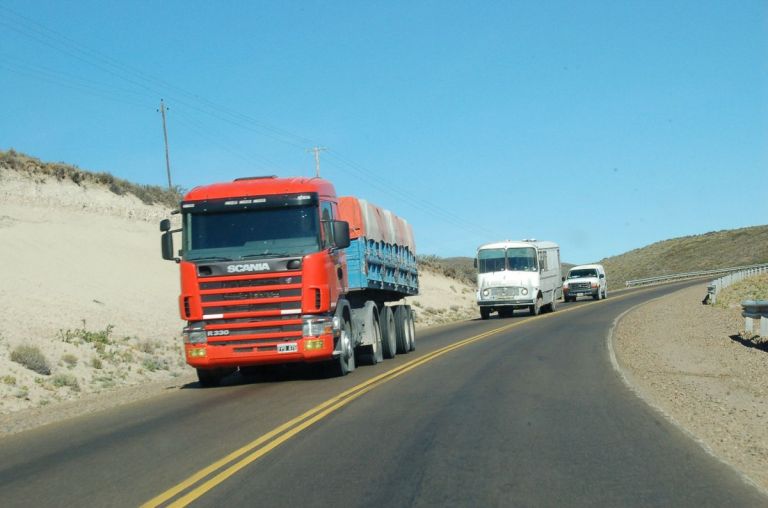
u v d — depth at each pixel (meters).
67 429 12.63
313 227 16.09
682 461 8.58
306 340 15.76
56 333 23.55
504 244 42.16
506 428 10.55
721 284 55.12
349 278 19.36
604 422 10.92
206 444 10.33
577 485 7.59
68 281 31.06
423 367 18.86
